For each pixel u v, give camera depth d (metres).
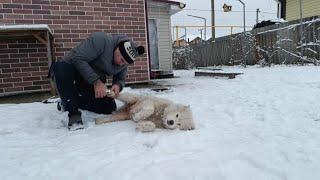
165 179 1.79
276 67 11.60
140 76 7.20
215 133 2.67
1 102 5.07
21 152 2.38
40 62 6.13
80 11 6.38
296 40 12.05
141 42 7.11
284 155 2.09
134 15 6.98
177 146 2.33
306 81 6.46
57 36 6.20
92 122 3.23
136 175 1.82
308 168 1.88
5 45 5.86
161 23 10.52
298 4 18.34
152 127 2.68
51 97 5.27
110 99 3.51
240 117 3.37
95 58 3.10
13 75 5.95
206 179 1.79
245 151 2.13
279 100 4.40
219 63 17.70
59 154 2.28
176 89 6.13
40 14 6.02
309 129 2.82
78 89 3.36
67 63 3.02
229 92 5.46
